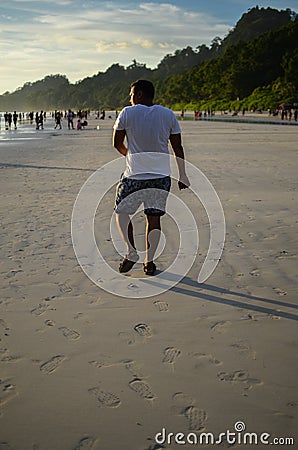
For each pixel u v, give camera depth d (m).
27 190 9.63
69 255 5.25
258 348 3.20
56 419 2.50
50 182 10.77
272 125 48.94
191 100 162.12
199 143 23.83
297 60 103.88
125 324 3.57
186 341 3.31
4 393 2.71
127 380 2.84
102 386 2.78
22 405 2.61
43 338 3.35
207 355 3.12
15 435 2.38
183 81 166.25
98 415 2.53
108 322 3.61
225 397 2.67
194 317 3.69
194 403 2.62
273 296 4.07
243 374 2.89
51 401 2.64
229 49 144.00
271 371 2.92
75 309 3.84
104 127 49.16
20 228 6.42
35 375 2.89
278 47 124.50
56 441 2.34
